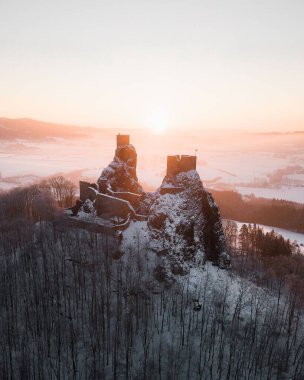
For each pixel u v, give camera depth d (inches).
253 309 2805.1
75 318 2618.1
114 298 2770.7
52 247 3230.8
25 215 4274.1
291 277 3410.4
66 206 4542.3
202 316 2596.0
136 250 3088.1
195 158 3275.1
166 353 2429.9
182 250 3029.0
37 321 2479.1
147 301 2746.1
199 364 2309.3
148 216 3371.1
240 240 4699.8
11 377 2204.7
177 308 2704.2
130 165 4089.6
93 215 3533.5
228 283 3011.8
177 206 3127.5
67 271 2992.1
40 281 2901.1
